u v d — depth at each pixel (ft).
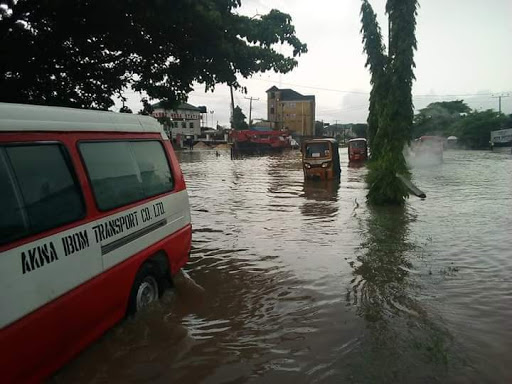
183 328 14.67
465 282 19.16
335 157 68.49
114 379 11.56
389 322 14.99
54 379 11.35
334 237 28.48
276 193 52.65
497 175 71.05
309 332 14.35
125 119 15.72
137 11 21.33
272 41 26.21
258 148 172.45
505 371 11.71
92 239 12.03
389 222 33.17
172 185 18.48
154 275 16.02
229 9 25.34
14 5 20.52
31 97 24.32
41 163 10.76
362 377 11.48
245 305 16.84
